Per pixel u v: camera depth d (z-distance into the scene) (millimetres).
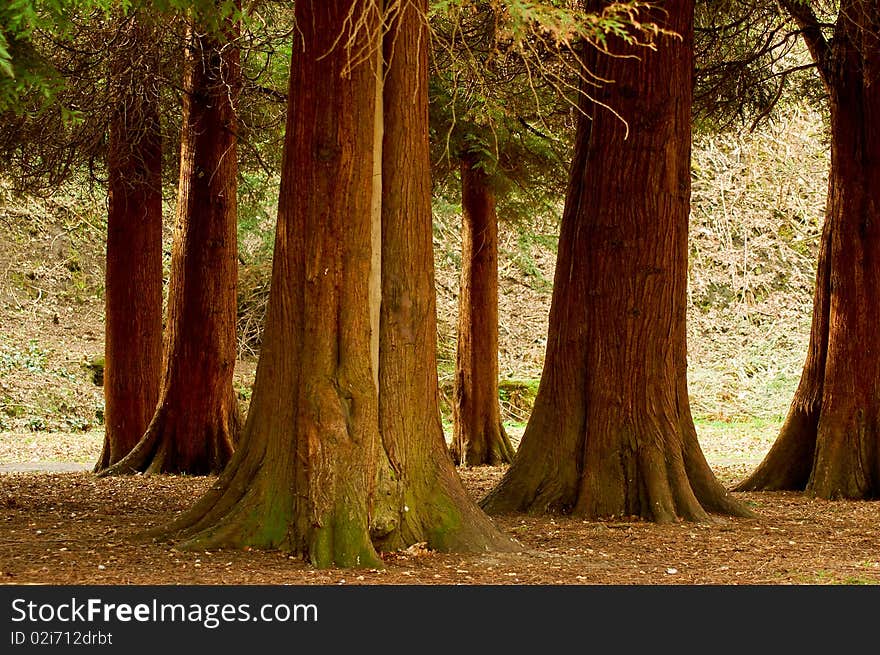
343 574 7125
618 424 10734
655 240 10789
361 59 7129
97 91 14445
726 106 14938
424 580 6953
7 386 25938
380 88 7926
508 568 7574
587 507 10609
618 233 10820
